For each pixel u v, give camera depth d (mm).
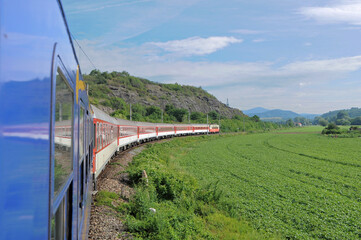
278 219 15305
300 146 57719
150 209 12297
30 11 1876
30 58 1826
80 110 5137
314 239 12805
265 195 19906
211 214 15281
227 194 19328
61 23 2902
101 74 140500
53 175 2307
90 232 9586
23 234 1665
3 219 1447
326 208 17109
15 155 1579
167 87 176625
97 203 12250
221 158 38812
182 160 35844
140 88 144625
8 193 1499
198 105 167875
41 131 1983
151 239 10070
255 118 163250
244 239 12234
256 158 39719
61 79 2799
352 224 14742
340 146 57312
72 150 3664
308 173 28688
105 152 19531
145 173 16781
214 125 89938
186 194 17250
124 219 11297
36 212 1866
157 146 40969
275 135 97125
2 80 1451
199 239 11438
